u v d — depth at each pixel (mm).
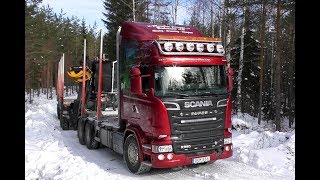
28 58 36688
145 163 8156
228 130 8734
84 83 13383
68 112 16688
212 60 8383
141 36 8758
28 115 20031
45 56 45844
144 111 8234
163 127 7801
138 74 8008
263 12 23047
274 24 23656
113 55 34781
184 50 8094
